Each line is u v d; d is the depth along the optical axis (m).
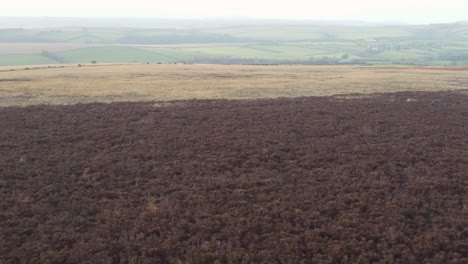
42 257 11.55
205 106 33.25
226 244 12.41
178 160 20.06
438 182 17.23
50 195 15.90
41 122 27.61
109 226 13.48
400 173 18.50
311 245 12.34
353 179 17.67
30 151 21.48
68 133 24.95
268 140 23.33
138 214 14.38
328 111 31.23
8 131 25.28
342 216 14.30
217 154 20.92
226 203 15.31
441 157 20.73
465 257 11.93
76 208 14.77
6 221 13.78
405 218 14.16
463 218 14.11
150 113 30.66
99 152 21.41
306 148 22.05
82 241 12.48
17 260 11.60
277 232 13.19
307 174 18.31
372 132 25.33
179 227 13.45
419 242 12.50
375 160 20.16
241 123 27.44
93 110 31.61
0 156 20.62
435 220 14.02
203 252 11.97
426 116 30.00
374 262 11.53
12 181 17.39
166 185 17.06
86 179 17.61
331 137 24.50
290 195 15.96
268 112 30.86
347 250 12.13
